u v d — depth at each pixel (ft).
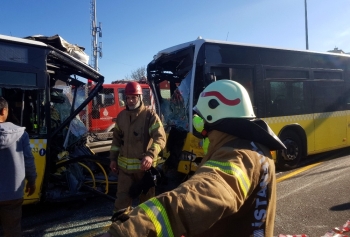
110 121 37.58
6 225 10.79
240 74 22.45
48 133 15.60
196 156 20.02
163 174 21.66
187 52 21.44
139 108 13.20
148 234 3.76
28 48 15.12
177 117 22.02
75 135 20.59
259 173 4.65
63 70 19.76
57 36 18.74
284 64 25.12
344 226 14.37
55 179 17.80
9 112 14.89
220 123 5.01
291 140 25.63
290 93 25.55
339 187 20.30
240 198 4.17
